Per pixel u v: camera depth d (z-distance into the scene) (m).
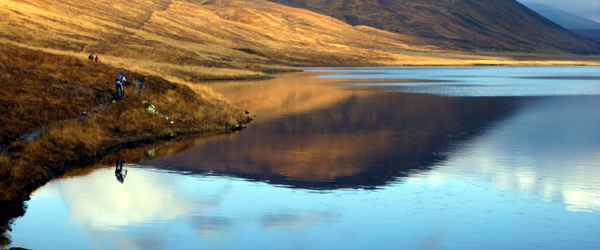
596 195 17.59
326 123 34.78
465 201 16.95
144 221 15.04
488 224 14.84
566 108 43.28
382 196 17.52
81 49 86.06
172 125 30.22
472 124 34.28
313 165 22.11
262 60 130.62
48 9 115.06
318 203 16.75
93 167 21.44
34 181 18.69
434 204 16.61
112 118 27.95
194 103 34.00
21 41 80.69
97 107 29.11
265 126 33.47
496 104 46.34
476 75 104.81
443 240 13.70
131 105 29.97
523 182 19.25
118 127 27.53
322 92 58.50
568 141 27.88
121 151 24.81
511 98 52.09
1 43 34.91
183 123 31.06
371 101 48.62
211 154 24.34
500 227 14.60
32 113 25.28
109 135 26.34
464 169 21.33
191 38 141.62
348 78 89.31
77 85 30.94
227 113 34.44
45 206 16.23
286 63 144.88
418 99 50.72
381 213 15.77
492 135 29.81
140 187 18.50
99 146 24.25
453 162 22.62
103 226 14.64
